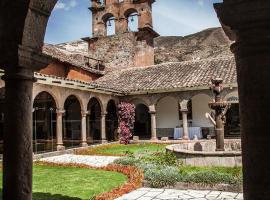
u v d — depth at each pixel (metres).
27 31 3.94
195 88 21.19
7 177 3.93
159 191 7.89
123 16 30.73
